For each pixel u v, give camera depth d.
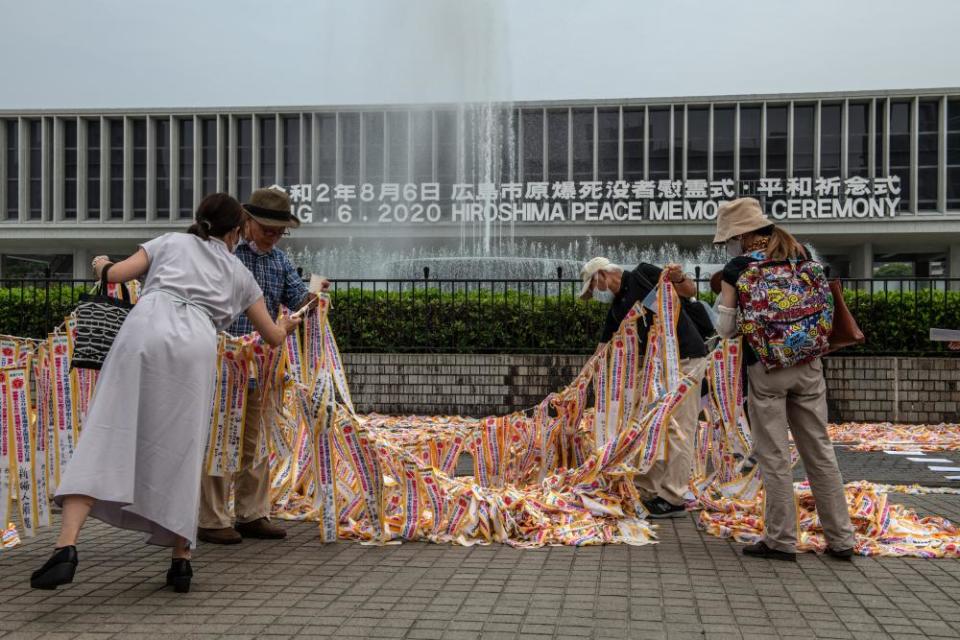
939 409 10.84
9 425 4.75
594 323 11.28
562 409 6.45
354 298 11.66
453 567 4.50
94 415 3.85
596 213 49.38
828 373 11.04
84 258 56.91
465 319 11.50
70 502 3.78
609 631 3.45
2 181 54.34
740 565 4.54
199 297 4.17
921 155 50.28
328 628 3.49
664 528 5.52
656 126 52.47
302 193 50.16
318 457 5.15
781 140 51.47
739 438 5.71
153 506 3.89
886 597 3.95
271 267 5.49
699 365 5.68
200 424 4.02
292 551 4.89
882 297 11.33
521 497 5.36
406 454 5.25
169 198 53.97
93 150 55.00
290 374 5.27
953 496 6.70
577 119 52.59
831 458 4.71
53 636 3.39
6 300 11.95
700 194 49.41
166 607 3.78
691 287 6.00
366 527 5.24
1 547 4.89
